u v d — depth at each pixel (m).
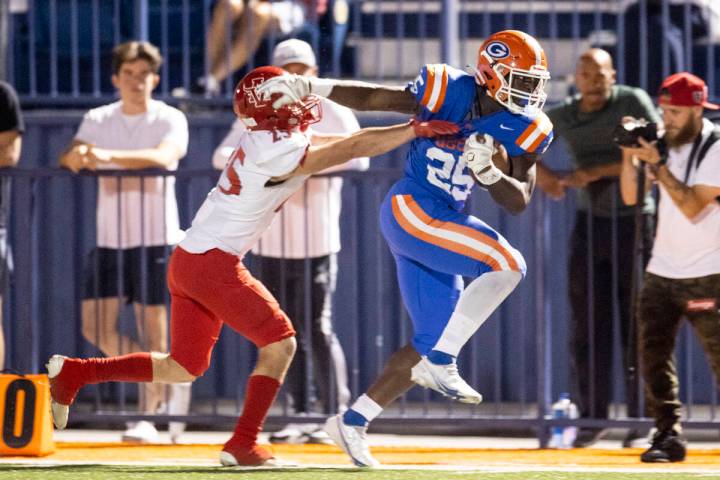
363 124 31.08
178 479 19.39
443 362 19.62
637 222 23.34
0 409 22.83
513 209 19.05
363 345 30.95
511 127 18.97
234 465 20.72
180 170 25.66
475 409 30.67
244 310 20.11
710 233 22.06
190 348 20.48
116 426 29.70
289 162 19.53
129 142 26.67
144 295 26.12
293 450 24.52
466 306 19.38
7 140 26.25
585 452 24.34
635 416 25.31
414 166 19.86
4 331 27.66
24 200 26.67
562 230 30.52
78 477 19.77
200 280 20.02
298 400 25.92
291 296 25.84
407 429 30.42
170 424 26.75
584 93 25.92
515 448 25.27
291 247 25.77
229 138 26.48
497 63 18.84
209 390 30.34
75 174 25.69
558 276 30.58
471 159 18.34
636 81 30.84
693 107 21.77
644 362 22.67
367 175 25.34
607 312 25.77
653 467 21.67
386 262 30.77
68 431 29.27
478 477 19.81
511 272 19.42
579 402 25.97
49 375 20.75
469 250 19.44
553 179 25.31
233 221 19.97
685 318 22.81
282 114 19.64
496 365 28.34
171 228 26.33
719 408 29.83
